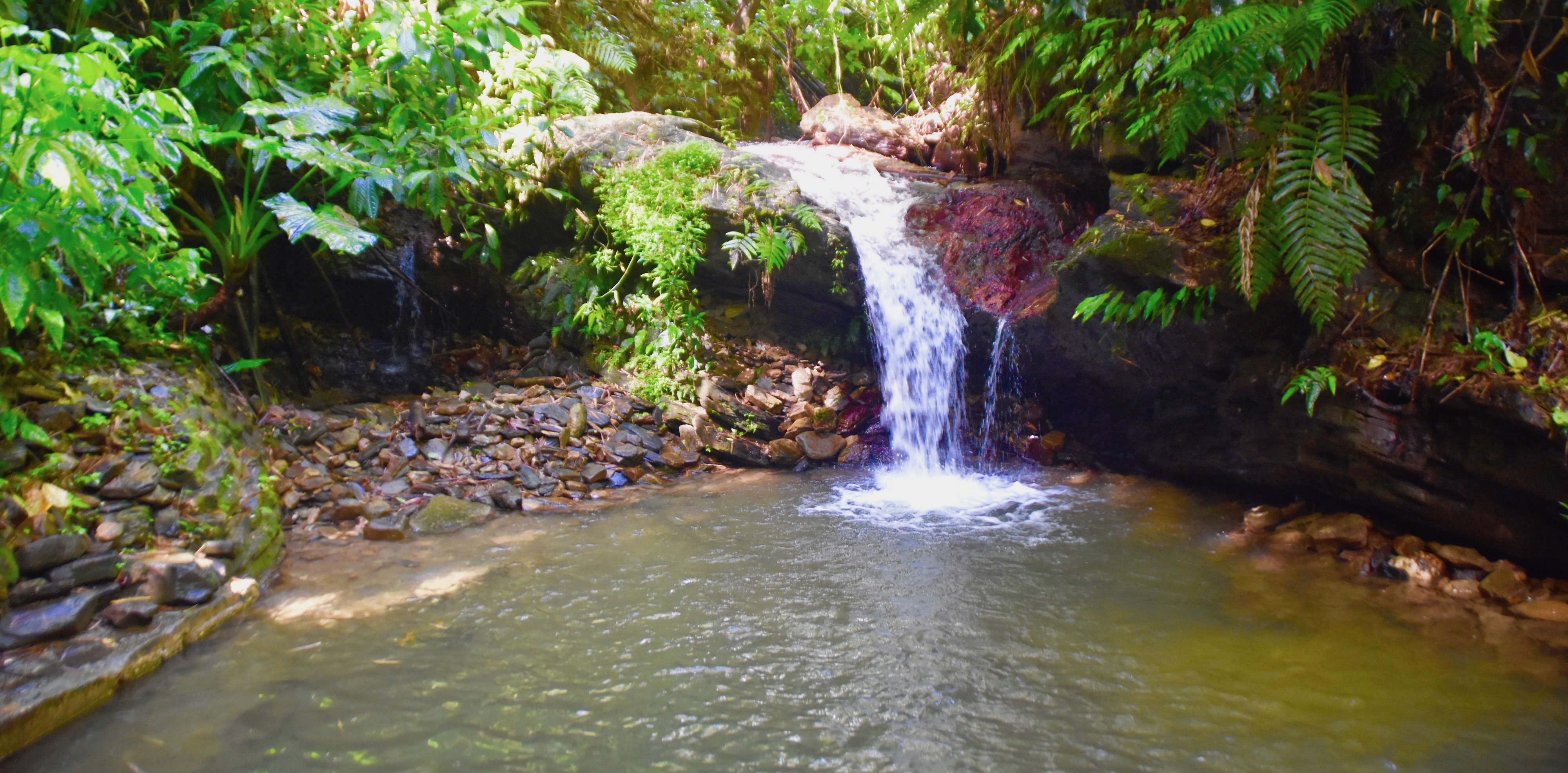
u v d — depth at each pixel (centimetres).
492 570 382
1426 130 375
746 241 583
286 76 504
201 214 493
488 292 655
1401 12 364
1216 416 479
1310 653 296
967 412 603
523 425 546
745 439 597
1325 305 357
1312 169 353
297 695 267
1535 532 343
